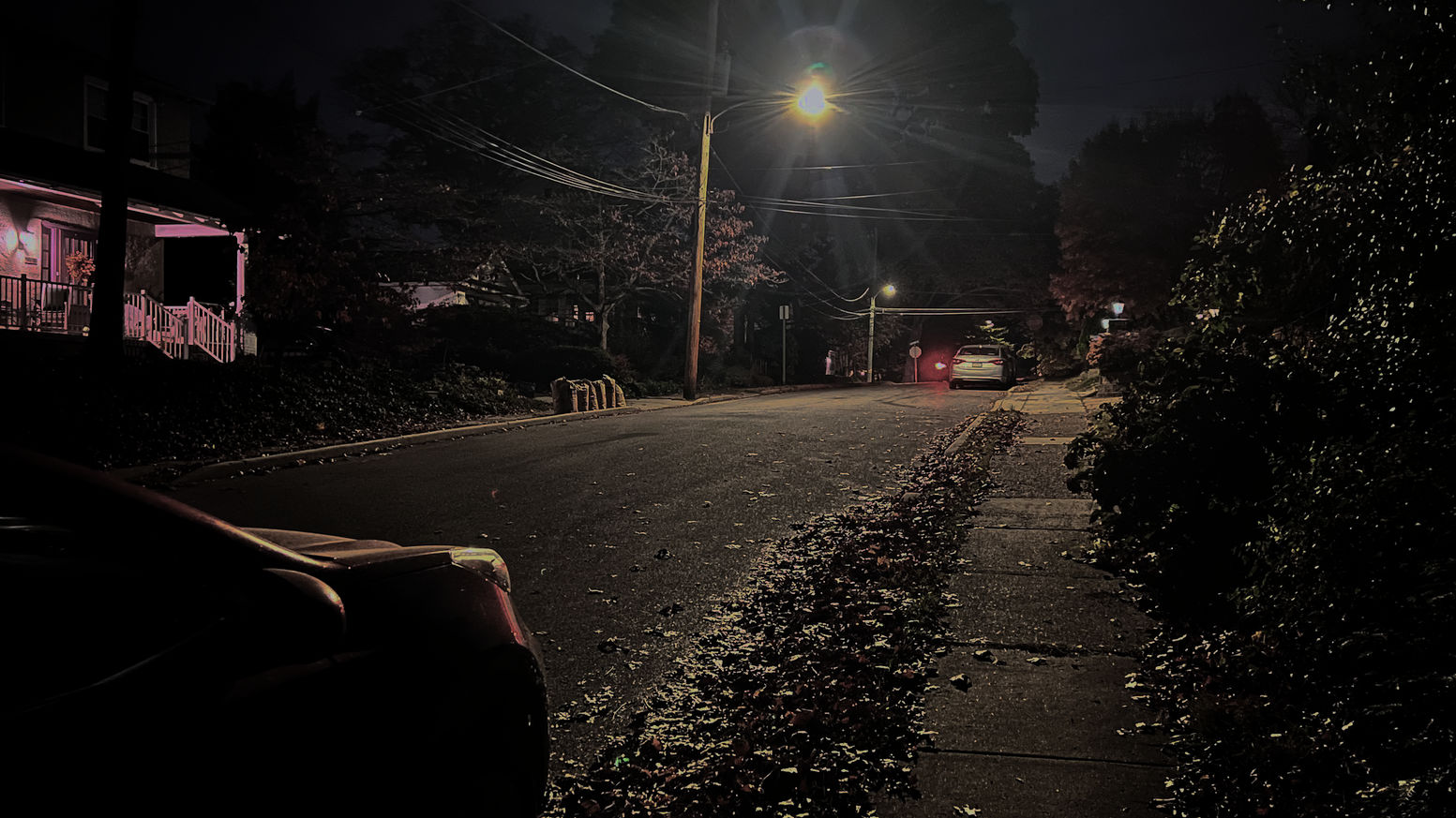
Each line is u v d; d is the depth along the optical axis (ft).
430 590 10.17
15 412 40.11
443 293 125.18
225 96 95.61
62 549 8.70
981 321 230.27
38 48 67.15
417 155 135.33
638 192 121.08
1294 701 15.08
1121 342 92.43
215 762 7.38
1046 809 13.10
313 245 85.66
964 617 20.93
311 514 33.53
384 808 8.89
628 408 90.53
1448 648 12.61
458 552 11.30
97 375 45.98
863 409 83.61
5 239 64.90
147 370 48.93
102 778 6.70
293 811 7.96
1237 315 23.73
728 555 28.22
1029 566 24.85
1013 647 19.17
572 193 119.75
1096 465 22.03
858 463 46.75
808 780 13.82
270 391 53.98
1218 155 107.45
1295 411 19.22
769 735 15.25
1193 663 17.60
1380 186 18.89
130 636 7.89
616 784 13.96
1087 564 24.77
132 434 43.37
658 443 54.34
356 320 91.45
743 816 13.07
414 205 103.81
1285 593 16.02
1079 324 145.59
